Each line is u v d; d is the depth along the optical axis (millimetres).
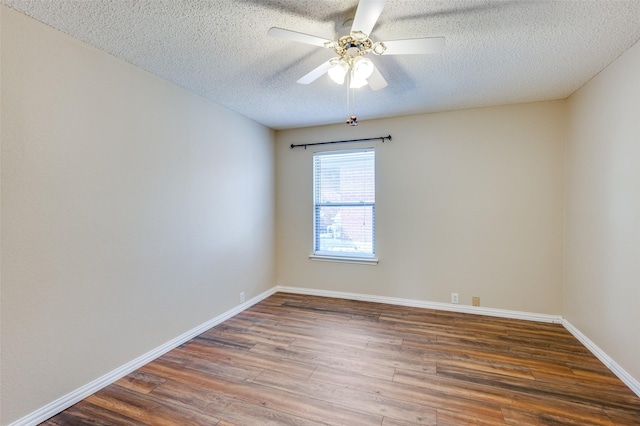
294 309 3623
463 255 3463
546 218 3143
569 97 2977
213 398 1958
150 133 2449
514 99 3088
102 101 2090
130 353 2281
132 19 1739
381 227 3812
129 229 2283
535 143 3162
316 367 2320
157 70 2408
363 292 3953
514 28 1845
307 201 4219
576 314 2812
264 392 2016
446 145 3492
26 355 1702
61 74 1854
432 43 1631
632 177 2021
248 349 2625
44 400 1774
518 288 3260
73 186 1924
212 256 3121
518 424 1699
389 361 2395
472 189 3402
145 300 2408
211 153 3111
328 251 4172
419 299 3668
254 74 2492
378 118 3762
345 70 1851
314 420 1748
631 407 1821
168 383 2131
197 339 2824
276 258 4395
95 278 2053
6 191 1619
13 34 1638
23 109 1683
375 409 1837
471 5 1629
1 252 1603
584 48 2068
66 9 1636
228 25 1817
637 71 1979
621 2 1598
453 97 3018
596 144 2475
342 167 4051
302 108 3357
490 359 2406
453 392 1991
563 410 1806
